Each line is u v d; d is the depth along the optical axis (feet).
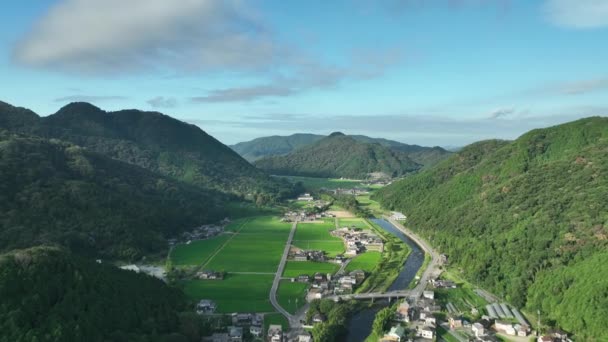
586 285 620.49
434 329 608.19
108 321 492.95
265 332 599.16
